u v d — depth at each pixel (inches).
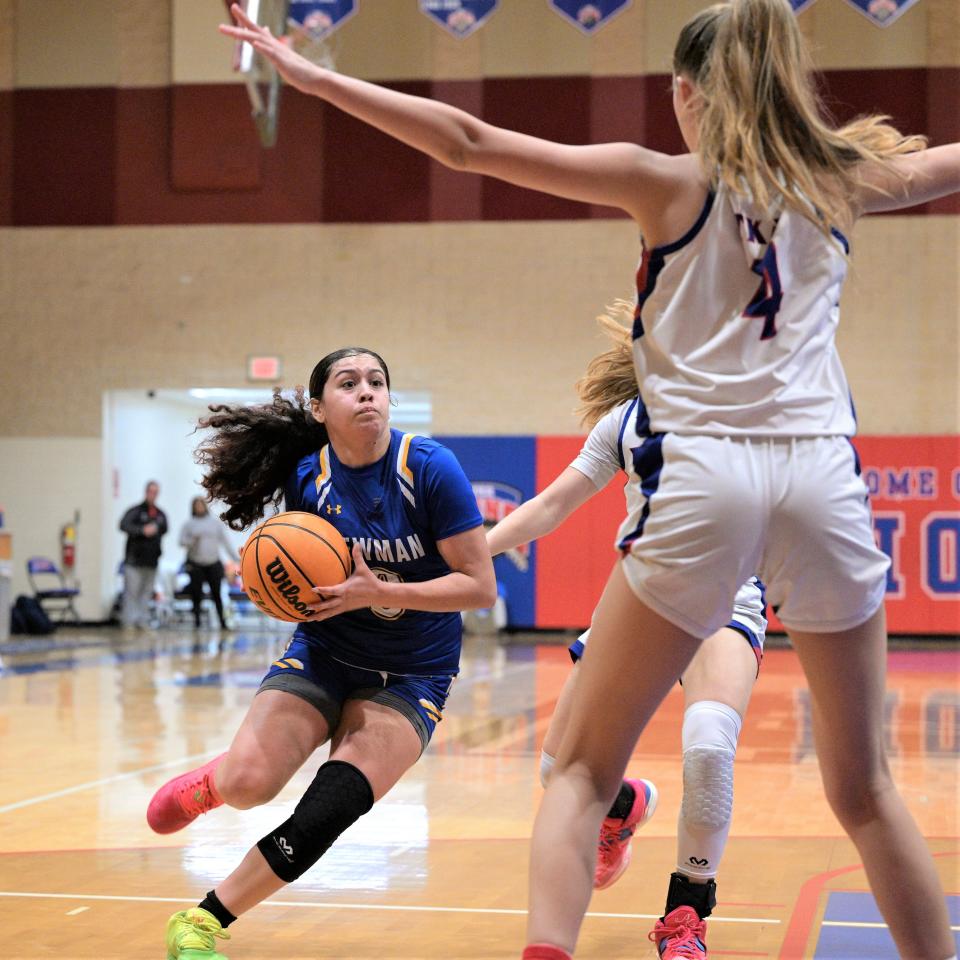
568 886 99.5
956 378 791.7
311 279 858.8
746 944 164.2
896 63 786.8
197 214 869.8
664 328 100.7
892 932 105.3
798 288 101.0
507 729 400.8
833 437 100.3
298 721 152.8
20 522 888.3
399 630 158.4
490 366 839.7
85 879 203.9
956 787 290.2
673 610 99.3
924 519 791.7
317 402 159.6
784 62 100.6
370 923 177.3
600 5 820.0
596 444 167.2
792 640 105.8
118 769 321.1
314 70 95.4
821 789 292.7
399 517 156.0
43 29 881.5
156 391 885.2
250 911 184.2
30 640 783.1
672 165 100.2
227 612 889.5
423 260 848.3
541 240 837.2
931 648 743.7
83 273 880.9
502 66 829.2
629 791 170.9
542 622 826.8
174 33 868.0
